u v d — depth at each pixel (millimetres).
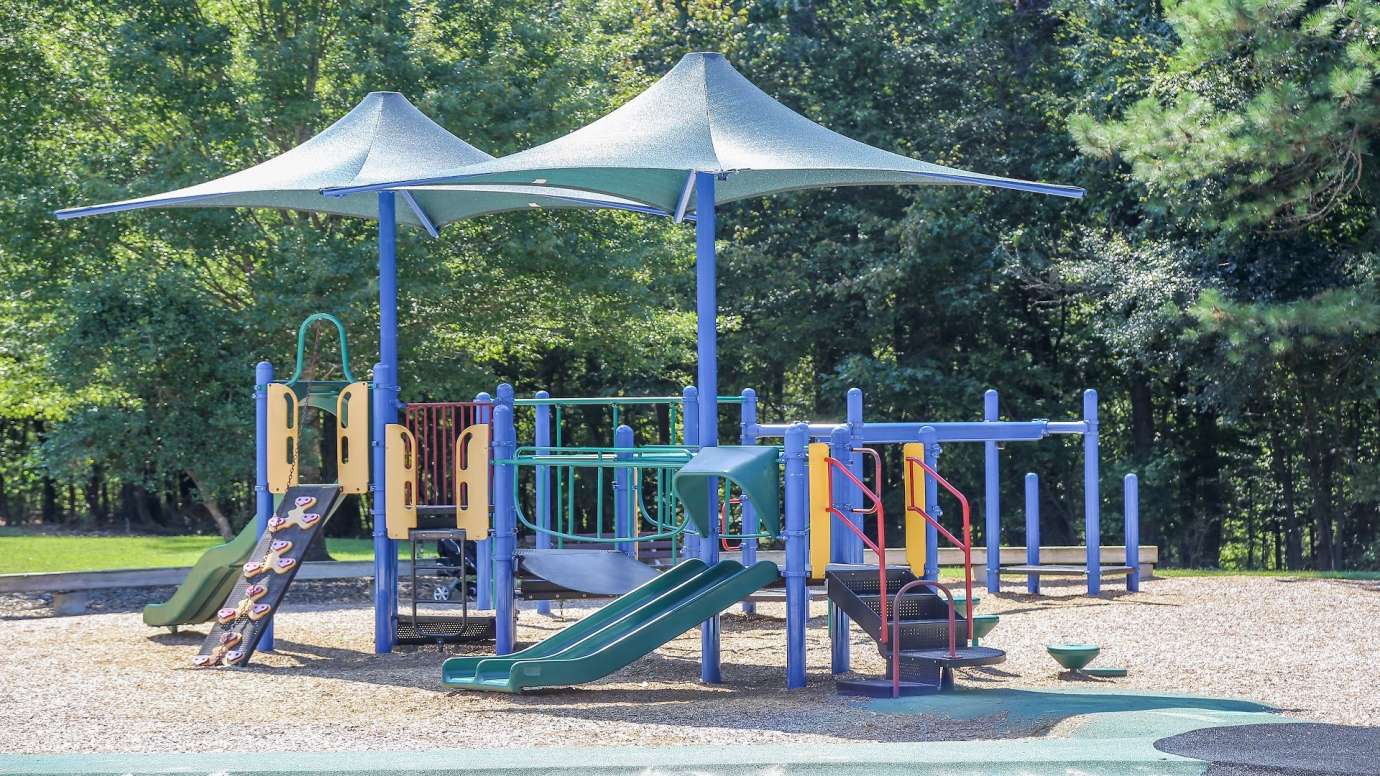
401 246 17406
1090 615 11625
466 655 10117
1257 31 16453
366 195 11711
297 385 10953
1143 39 22828
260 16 18328
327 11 18109
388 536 10258
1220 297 17141
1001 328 27906
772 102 9875
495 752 5676
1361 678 8211
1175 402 27922
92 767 5379
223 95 17234
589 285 18469
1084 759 5320
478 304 19031
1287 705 7230
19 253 16984
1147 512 27141
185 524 29828
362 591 15406
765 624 11914
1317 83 16172
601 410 31938
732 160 8906
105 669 9336
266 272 17750
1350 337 19703
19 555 18438
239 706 7703
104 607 14031
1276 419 24562
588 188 9906
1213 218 18766
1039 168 25203
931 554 8672
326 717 7270
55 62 17781
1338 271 19828
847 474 8289
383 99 11680
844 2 27844
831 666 9094
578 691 8320
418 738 6426
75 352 15938
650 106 9695
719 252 26047
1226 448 27766
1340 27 17156
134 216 17047
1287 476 26172
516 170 8602
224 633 9766
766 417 32031
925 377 26094
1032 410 27562
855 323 27766
